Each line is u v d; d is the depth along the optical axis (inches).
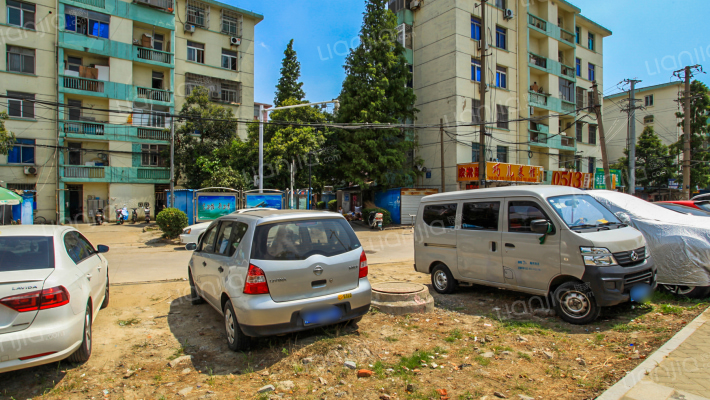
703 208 327.0
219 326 209.0
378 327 199.3
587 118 1258.6
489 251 235.1
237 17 1141.7
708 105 1139.9
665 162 1243.8
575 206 216.2
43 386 142.6
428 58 996.6
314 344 173.0
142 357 169.6
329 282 173.5
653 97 1526.8
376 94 868.6
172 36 1015.0
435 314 222.1
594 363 153.3
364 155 877.8
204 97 951.0
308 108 917.2
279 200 792.9
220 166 914.1
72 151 925.2
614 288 187.9
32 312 134.6
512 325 199.0
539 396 129.0
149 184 987.3
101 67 935.0
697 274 226.4
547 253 205.9
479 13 974.4
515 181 930.7
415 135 1012.5
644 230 247.0
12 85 837.2
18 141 844.6
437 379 143.3
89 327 168.6
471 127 957.2
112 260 453.1
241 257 168.9
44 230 179.5
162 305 250.7
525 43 1048.8
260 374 151.4
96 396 135.9
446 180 952.3
